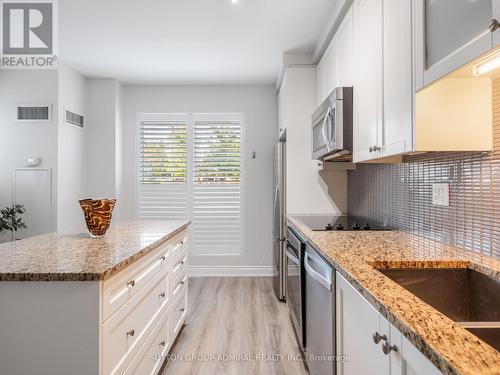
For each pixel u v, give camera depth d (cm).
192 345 248
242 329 276
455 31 103
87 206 195
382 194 246
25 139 361
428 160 182
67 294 122
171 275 228
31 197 360
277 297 354
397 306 87
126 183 443
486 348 65
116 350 138
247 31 295
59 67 361
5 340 123
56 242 182
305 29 290
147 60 362
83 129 411
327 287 148
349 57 224
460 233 154
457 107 131
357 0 205
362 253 146
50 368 122
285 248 319
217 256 441
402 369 83
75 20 276
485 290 119
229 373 212
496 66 110
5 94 361
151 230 229
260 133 444
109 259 141
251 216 443
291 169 332
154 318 190
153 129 445
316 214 331
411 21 132
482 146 132
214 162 443
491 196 133
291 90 335
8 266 130
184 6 254
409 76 134
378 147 169
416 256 139
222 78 422
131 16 269
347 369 130
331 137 222
